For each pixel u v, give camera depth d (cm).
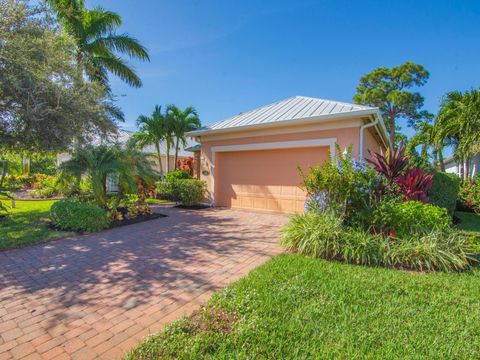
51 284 373
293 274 385
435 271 411
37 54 677
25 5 674
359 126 778
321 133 841
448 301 311
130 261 464
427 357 220
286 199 935
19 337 256
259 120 995
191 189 1073
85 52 1229
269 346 231
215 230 696
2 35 628
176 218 862
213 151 1097
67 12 1165
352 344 235
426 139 1415
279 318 272
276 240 598
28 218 800
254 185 1010
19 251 516
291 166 923
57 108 717
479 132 1128
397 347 232
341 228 489
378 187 547
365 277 375
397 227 480
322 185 530
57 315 295
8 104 709
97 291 352
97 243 574
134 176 862
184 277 397
